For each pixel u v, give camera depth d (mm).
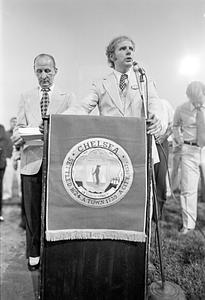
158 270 1788
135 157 1128
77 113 1550
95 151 1121
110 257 1192
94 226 1147
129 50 1596
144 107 1364
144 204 1143
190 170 1929
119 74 1604
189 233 1932
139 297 1209
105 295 1214
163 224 1919
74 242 1181
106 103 1564
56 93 1839
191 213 1949
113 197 1138
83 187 1127
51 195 1126
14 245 2125
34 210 1792
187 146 1914
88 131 1116
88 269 1197
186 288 1712
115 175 1129
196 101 1895
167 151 1898
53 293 1203
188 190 1940
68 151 1115
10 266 1887
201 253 1890
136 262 1190
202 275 1779
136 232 1147
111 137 1121
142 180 1134
